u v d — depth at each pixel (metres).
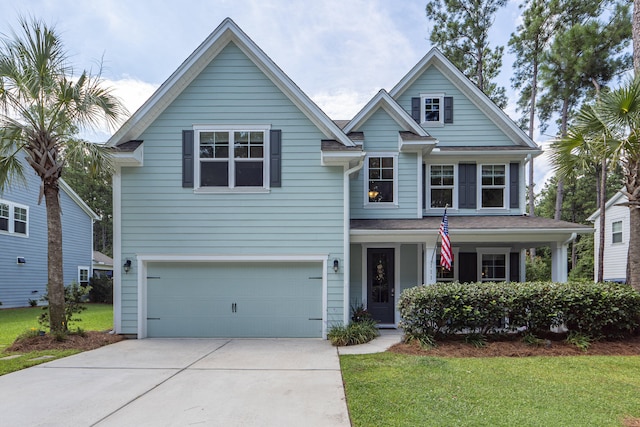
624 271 17.50
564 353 6.59
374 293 10.58
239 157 8.91
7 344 7.99
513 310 7.26
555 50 16.83
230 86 8.98
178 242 8.79
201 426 3.82
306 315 8.80
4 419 4.04
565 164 8.40
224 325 8.82
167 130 8.94
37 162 7.73
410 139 10.17
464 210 11.34
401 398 4.43
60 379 5.43
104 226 37.97
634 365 5.80
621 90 7.15
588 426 3.68
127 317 8.70
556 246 9.41
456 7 20.41
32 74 7.24
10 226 16.28
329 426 3.79
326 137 8.91
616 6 15.80
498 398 4.41
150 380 5.36
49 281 7.86
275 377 5.47
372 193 10.69
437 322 7.34
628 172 7.57
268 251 8.77
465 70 21.55
